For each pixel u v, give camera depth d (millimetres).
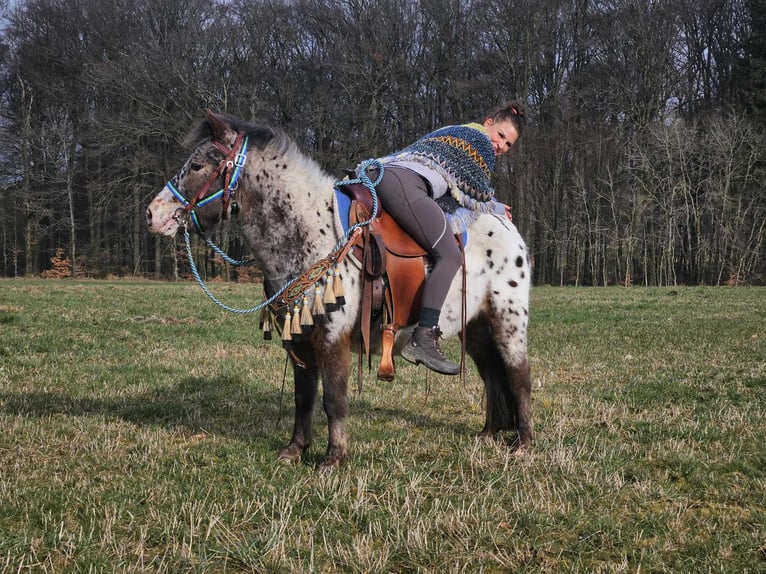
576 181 40375
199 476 4586
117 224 45344
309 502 4125
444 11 40375
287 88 39625
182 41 37688
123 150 42031
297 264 4465
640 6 41062
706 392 7418
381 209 4648
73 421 6031
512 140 5512
